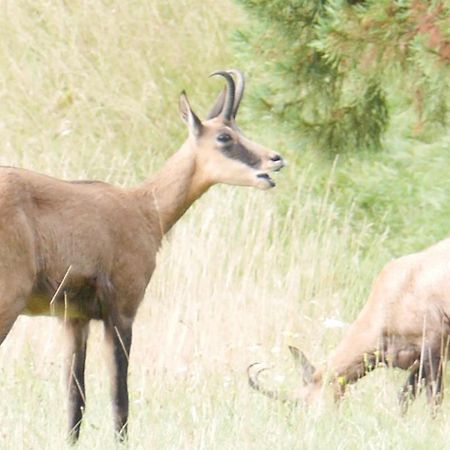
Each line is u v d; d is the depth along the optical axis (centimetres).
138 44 3434
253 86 2795
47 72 3356
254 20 2658
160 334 2389
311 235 2839
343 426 1756
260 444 1595
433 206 2939
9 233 1588
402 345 2123
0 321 1590
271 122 2677
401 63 2350
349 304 2725
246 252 2761
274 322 2473
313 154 2697
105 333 1711
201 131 1862
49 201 1642
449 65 2242
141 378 2020
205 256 2631
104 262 1688
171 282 2577
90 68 3372
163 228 1822
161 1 3528
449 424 1802
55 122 3253
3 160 3102
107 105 3300
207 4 3531
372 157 2906
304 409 1831
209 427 1633
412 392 2097
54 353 2236
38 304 1666
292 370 2234
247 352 2298
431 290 2106
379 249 2898
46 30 3453
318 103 2630
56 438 1625
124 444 1639
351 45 2350
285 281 2697
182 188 1842
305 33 2570
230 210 2870
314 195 3103
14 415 1695
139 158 3244
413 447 1659
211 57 3428
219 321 2398
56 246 1639
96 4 3488
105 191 1731
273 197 3073
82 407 1716
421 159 3017
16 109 3259
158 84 3381
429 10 2225
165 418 1748
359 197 3069
